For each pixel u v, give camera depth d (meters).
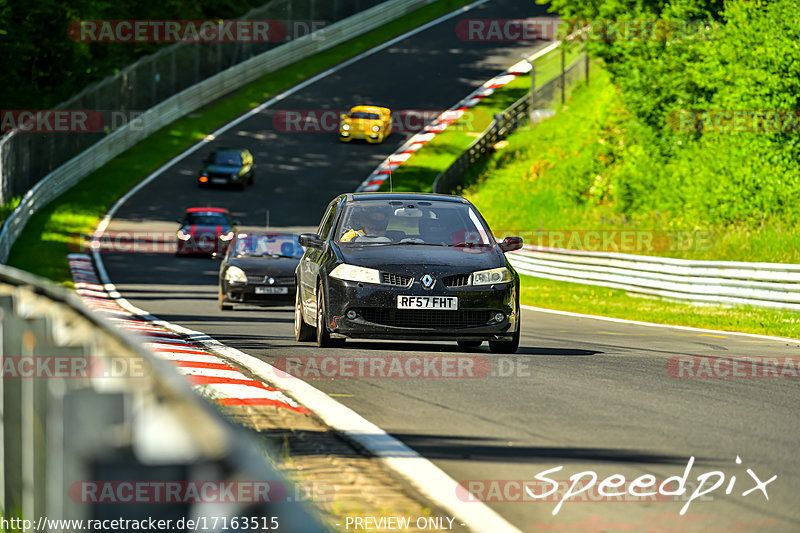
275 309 75.19
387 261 40.50
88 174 195.12
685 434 23.97
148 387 10.20
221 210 141.25
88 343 13.93
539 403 28.08
